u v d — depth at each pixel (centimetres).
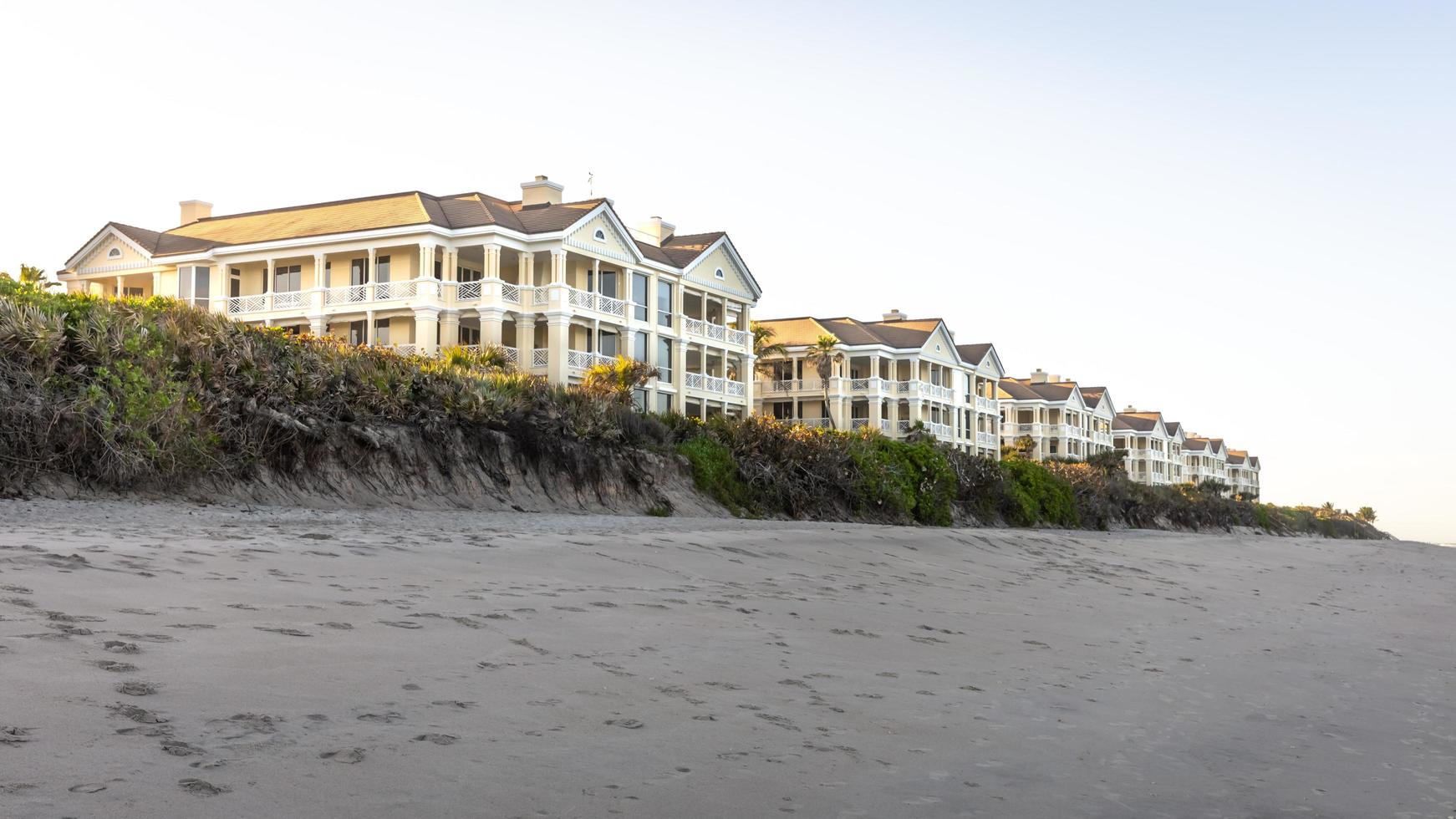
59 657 532
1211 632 1172
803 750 538
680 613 915
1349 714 754
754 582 1183
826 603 1090
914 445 4025
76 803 363
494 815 401
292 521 1467
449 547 1145
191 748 431
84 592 692
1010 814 470
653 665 693
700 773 482
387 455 2155
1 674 493
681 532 1691
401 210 4709
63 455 1576
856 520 3447
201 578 795
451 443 2331
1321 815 508
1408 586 2083
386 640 666
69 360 1712
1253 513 8612
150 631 612
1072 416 10625
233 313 4781
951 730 615
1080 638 1043
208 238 4988
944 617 1095
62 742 418
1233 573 2119
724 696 634
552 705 566
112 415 1648
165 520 1350
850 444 3628
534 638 729
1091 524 5306
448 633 709
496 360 3969
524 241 4675
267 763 425
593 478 2655
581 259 4897
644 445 2959
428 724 504
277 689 529
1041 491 4853
